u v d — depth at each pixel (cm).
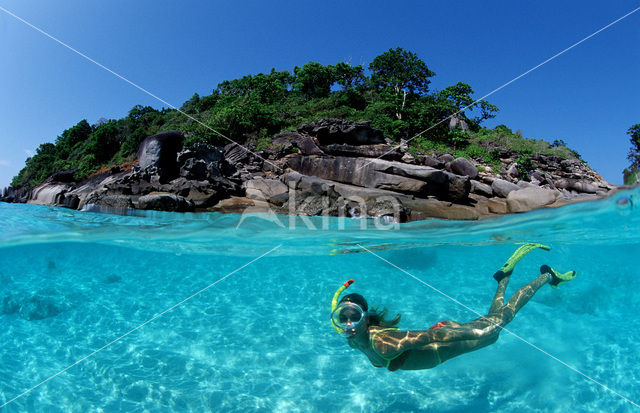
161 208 1354
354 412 393
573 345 535
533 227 950
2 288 827
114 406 399
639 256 1253
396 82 5003
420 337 337
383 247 1059
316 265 1080
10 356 512
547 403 400
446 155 2606
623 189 776
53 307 716
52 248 1032
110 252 1087
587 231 980
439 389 432
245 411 394
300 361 507
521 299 429
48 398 412
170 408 397
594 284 845
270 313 698
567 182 2439
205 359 510
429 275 977
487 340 384
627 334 571
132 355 520
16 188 2770
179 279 944
